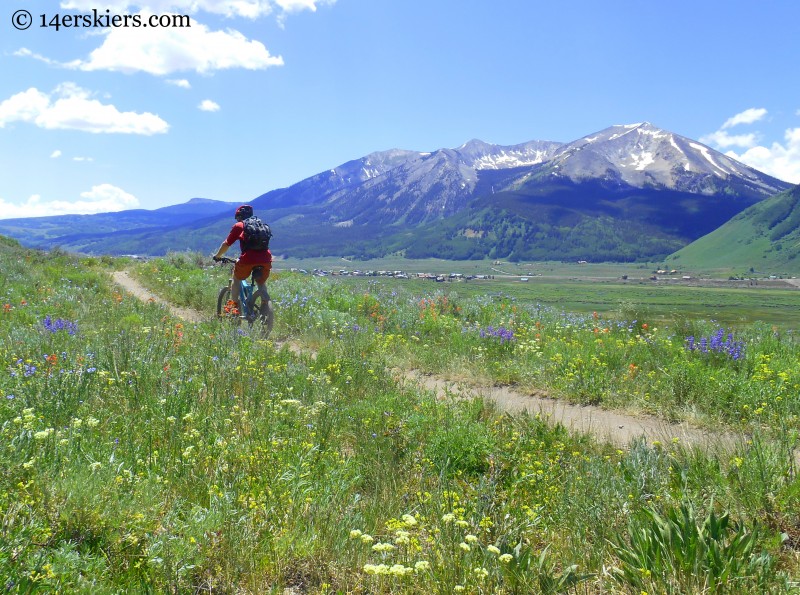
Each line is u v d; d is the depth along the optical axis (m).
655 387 7.87
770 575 3.32
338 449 5.52
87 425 5.11
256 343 9.84
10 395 5.86
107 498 3.68
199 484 4.29
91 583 2.93
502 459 5.29
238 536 3.54
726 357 9.44
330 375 8.70
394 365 10.21
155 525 3.69
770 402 6.80
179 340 9.40
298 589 3.38
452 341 11.41
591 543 3.92
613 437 6.39
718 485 4.41
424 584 3.36
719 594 3.17
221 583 3.28
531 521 4.16
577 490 4.54
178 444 4.94
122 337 8.46
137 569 3.21
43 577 2.86
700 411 7.04
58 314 12.91
